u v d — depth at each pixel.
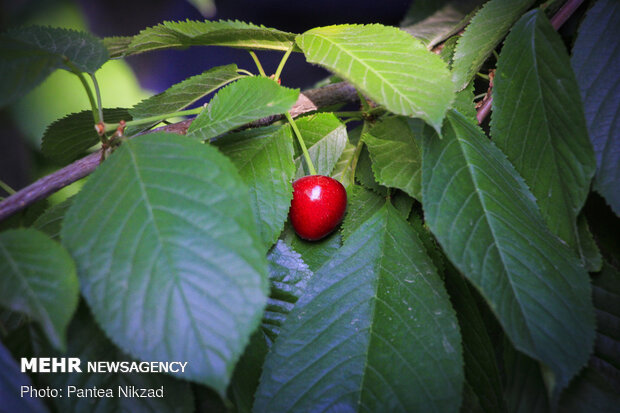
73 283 0.38
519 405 0.43
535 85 0.44
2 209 0.42
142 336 0.38
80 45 0.44
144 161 0.40
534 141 0.44
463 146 0.43
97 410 0.41
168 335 0.38
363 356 0.42
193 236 0.38
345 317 0.42
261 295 0.38
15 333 0.41
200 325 0.38
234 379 0.43
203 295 0.38
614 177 0.44
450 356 0.41
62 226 0.39
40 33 0.44
